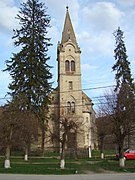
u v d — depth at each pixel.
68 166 30.70
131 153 38.72
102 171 28.36
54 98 61.16
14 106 30.98
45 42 42.53
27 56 40.47
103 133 40.78
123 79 43.94
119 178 22.12
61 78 61.03
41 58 41.53
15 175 24.66
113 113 32.25
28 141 34.22
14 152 42.84
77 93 60.62
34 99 38.78
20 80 39.41
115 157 42.19
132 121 31.44
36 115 38.12
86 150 45.44
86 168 29.84
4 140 29.67
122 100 32.06
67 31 64.62
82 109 60.12
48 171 27.27
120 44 45.78
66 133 33.56
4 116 30.14
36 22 42.88
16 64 40.28
